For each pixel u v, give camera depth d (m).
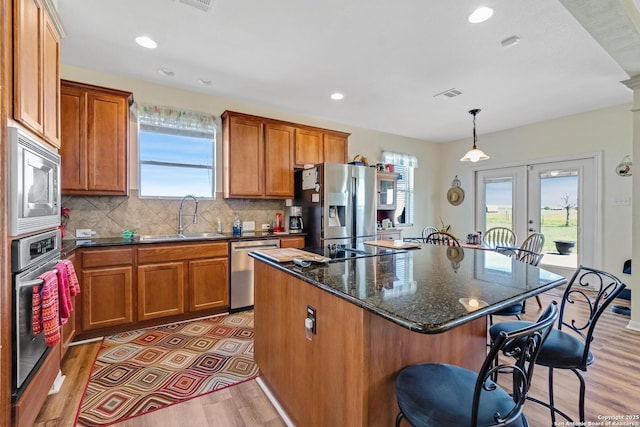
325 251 2.07
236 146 3.60
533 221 4.81
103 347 2.46
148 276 2.81
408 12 2.13
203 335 2.71
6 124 1.29
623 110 3.91
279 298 1.70
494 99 3.77
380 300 1.02
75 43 2.56
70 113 2.70
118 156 2.90
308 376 1.42
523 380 0.94
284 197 3.96
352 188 3.97
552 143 4.55
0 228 1.25
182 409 1.72
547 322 0.91
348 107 4.10
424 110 4.20
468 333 1.54
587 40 2.46
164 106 3.40
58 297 1.58
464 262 1.74
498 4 2.04
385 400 1.15
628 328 2.86
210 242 3.13
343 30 2.35
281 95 3.69
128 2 2.04
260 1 2.03
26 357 1.41
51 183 1.73
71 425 1.59
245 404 1.77
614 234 3.98
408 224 5.78
